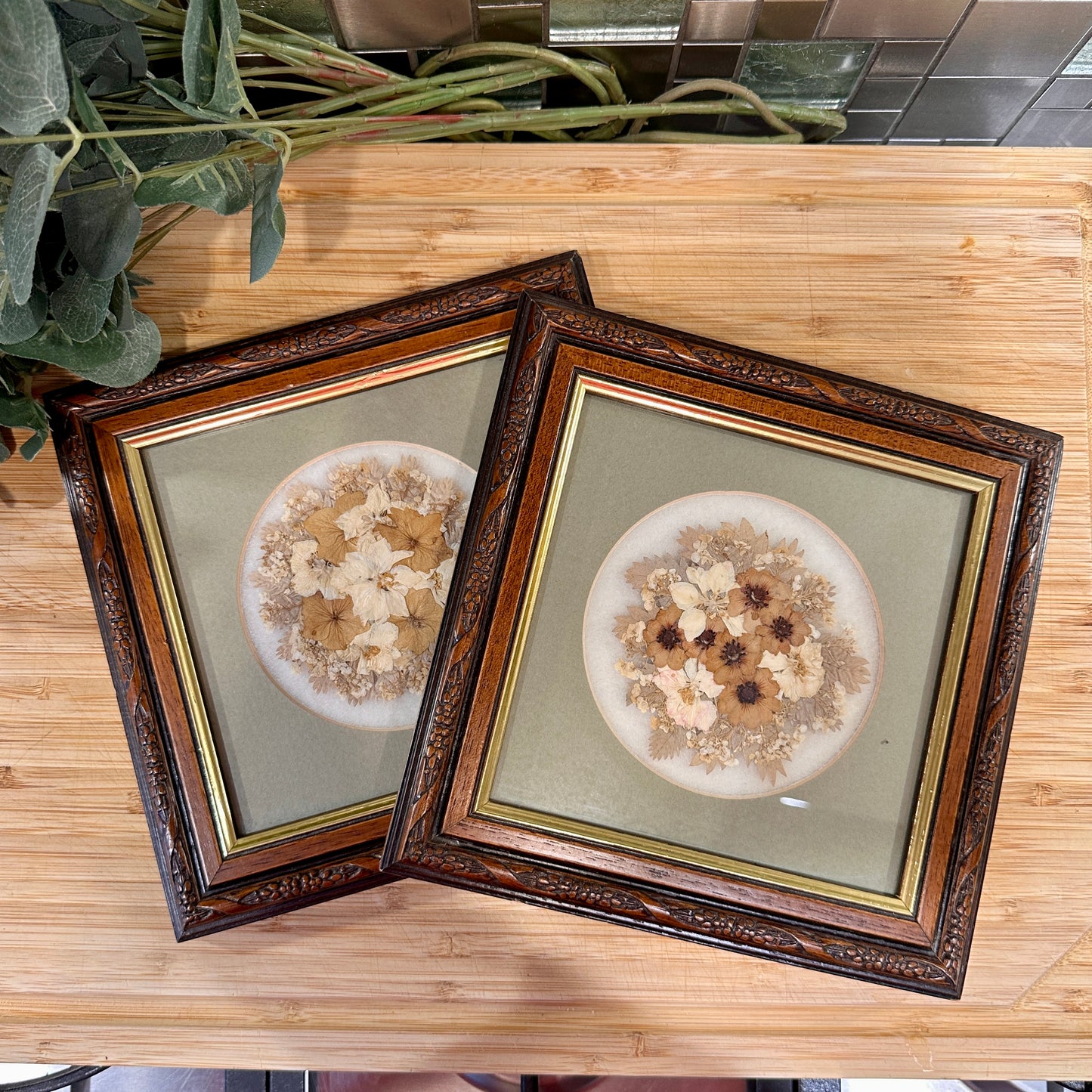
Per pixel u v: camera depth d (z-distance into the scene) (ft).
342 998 1.45
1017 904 1.44
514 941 1.44
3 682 1.44
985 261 1.40
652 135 1.41
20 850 1.45
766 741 1.35
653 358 1.32
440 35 1.32
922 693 1.36
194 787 1.35
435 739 1.29
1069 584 1.43
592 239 1.40
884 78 1.42
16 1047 1.45
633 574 1.34
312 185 1.38
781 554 1.35
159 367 1.35
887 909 1.34
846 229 1.40
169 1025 1.45
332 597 1.38
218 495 1.37
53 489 1.43
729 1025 1.45
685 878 1.32
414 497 1.38
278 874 1.35
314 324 1.36
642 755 1.34
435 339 1.36
